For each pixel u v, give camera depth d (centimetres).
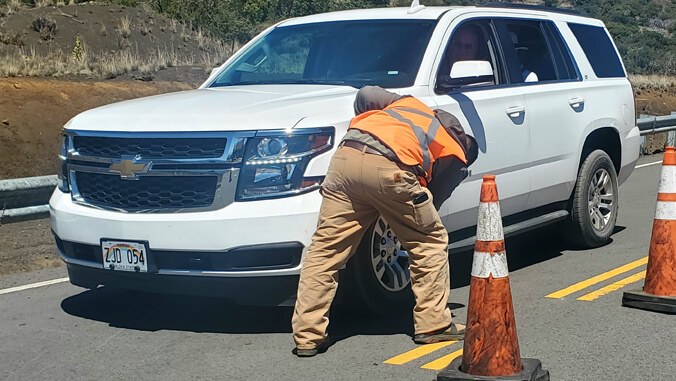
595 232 772
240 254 503
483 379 417
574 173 734
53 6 2380
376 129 479
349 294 539
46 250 809
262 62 685
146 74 1952
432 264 506
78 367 490
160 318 587
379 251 546
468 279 680
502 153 639
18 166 1362
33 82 1644
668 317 559
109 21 2341
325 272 493
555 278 674
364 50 642
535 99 686
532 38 735
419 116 491
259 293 513
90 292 664
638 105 2670
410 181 477
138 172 524
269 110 523
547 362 474
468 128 604
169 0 2692
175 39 2386
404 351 501
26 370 487
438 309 511
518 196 666
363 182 475
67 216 554
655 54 4894
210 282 512
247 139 507
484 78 635
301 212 499
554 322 554
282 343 524
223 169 505
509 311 423
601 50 815
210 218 502
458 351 498
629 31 6169
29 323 582
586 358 480
